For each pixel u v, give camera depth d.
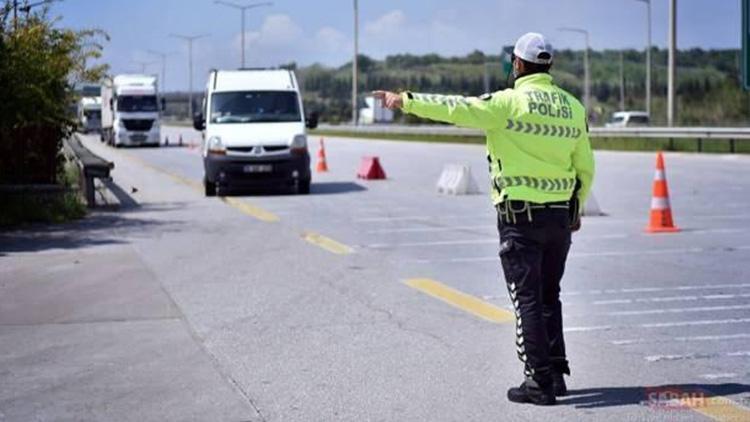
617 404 13.59
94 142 134.12
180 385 14.84
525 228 13.26
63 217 36.00
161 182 57.88
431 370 15.49
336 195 47.62
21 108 35.09
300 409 13.60
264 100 49.25
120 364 16.09
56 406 13.88
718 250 27.81
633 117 132.12
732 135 77.12
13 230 33.19
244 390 14.54
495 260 26.75
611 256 27.00
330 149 100.50
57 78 37.03
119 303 20.92
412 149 99.44
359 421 13.05
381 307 20.44
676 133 82.56
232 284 23.11
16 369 15.84
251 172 46.75
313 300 21.20
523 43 13.40
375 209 40.59
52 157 38.34
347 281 23.52
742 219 35.09
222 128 47.75
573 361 15.95
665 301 20.84
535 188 13.16
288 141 47.22
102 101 128.50
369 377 15.15
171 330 18.45
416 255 27.73
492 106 12.99
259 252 28.25
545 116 13.12
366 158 59.84
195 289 22.47
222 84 49.91
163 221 36.16
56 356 16.62
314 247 29.31
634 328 18.36
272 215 38.47
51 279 23.72
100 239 30.89
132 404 13.94
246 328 18.59
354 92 147.00
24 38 35.84
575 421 12.88
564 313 19.75
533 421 12.90
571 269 24.95
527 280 13.38
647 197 44.28
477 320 19.12
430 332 18.12
